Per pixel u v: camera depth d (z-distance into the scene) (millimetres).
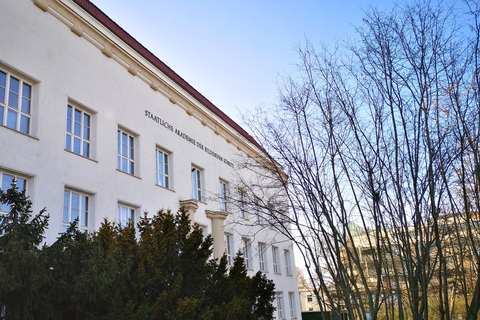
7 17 13867
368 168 10047
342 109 10547
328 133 10680
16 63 13859
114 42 18391
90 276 9203
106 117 17359
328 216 10258
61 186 14555
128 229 12594
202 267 13250
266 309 17375
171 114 21984
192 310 11391
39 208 13586
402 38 9852
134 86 19516
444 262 9586
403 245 9867
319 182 10523
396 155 9727
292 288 32250
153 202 19125
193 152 23297
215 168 25219
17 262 8414
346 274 10344
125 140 18703
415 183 9422
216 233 23359
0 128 12906
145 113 19891
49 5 15445
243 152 28922
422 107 9508
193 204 21078
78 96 16141
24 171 13359
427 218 10062
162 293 11398
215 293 13828
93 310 10023
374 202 9953
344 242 10320
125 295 11266
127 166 18547
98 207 15984
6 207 12641
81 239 9789
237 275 16328
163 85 21609
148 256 11820
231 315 12625
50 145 14453
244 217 27984
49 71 15031
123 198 17359
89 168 15938
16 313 8625
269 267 29547
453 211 9648
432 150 9391
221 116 27500
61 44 15820
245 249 27109
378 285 9828
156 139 20312
